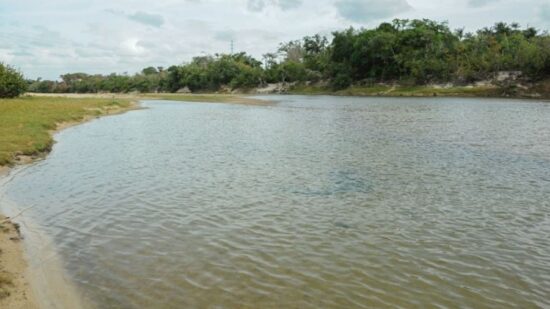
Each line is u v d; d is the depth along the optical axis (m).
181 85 187.75
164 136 34.66
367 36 132.88
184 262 11.39
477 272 10.93
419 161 24.20
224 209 15.68
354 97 109.50
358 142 31.06
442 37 125.56
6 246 12.20
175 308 9.21
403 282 10.41
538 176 20.72
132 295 9.73
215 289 10.01
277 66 166.25
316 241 12.82
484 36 126.25
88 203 16.41
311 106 73.69
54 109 52.47
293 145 29.72
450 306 9.38
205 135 35.22
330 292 9.91
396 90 118.50
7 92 74.62
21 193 17.77
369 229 13.80
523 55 101.81
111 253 11.95
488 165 23.19
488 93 99.88
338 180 19.83
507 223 14.35
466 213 15.34
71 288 10.02
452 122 44.66
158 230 13.66
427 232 13.57
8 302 9.31
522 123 43.22
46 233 13.38
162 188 18.45
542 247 12.44
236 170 21.81
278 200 16.78
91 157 25.44
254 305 9.36
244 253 11.96
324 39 175.75
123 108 68.44
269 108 69.69
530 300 9.65
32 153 25.72
